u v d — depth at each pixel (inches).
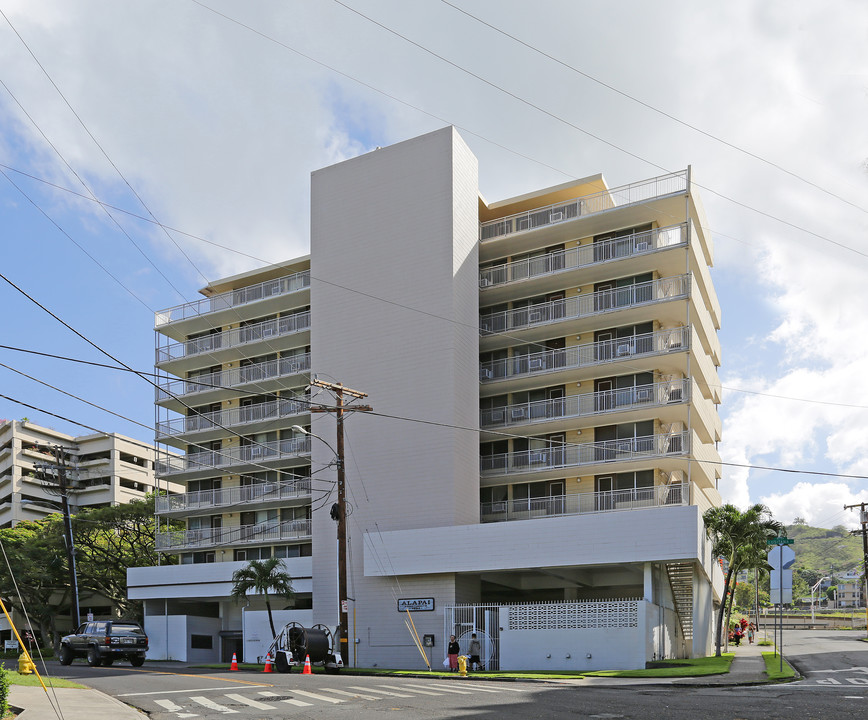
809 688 880.9
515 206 2011.6
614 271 1824.6
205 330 2415.1
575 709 651.5
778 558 1112.2
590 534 1482.5
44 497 3850.9
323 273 1927.9
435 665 1583.4
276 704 708.0
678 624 1695.4
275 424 2164.1
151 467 4133.9
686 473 1781.5
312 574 1823.3
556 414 1843.0
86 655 1627.7
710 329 2034.9
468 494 1729.8
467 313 1817.2
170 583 2116.1
